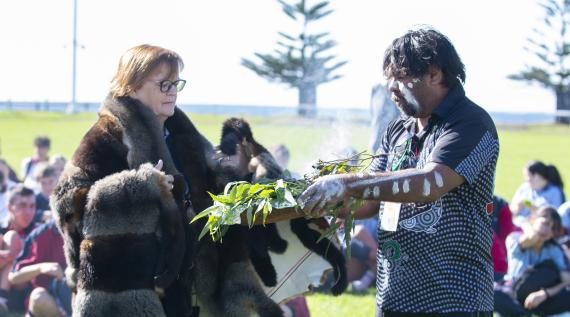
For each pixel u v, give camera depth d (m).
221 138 4.54
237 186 3.74
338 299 8.45
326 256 4.37
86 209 3.68
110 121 3.87
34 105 55.25
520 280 7.71
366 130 23.05
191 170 4.13
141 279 3.71
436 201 3.59
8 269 7.50
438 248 3.58
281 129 31.12
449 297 3.56
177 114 4.21
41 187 9.05
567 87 56.78
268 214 3.76
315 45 54.03
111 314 3.67
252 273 4.21
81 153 3.81
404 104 3.64
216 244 4.19
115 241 3.67
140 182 3.68
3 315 7.45
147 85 3.94
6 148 29.28
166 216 3.74
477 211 3.61
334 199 3.41
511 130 47.06
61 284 7.24
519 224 8.99
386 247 3.72
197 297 4.24
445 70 3.59
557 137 41.72
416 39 3.60
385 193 3.41
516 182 21.47
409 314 3.63
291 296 4.41
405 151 3.73
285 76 54.12
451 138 3.50
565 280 7.64
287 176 4.30
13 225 7.84
